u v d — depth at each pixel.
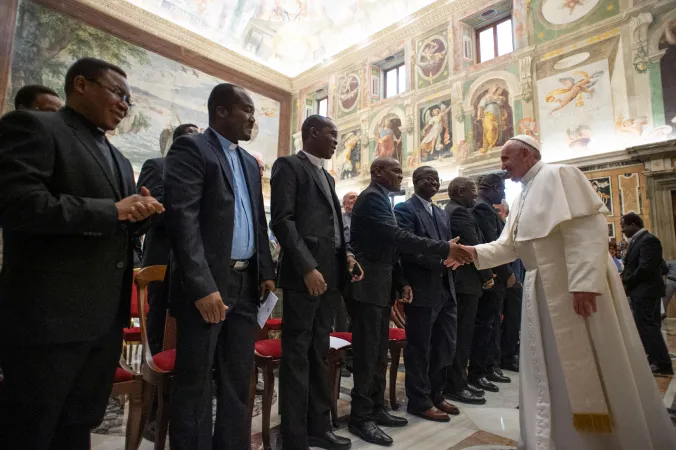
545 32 11.02
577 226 2.11
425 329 3.00
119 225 1.32
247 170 2.11
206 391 1.75
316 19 16.92
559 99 10.58
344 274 2.53
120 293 1.47
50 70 12.21
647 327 4.68
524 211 2.32
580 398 1.99
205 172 1.85
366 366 2.67
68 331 1.28
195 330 1.74
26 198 1.16
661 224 8.80
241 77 16.58
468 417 3.00
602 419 1.94
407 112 13.95
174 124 14.61
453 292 3.20
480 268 2.65
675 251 8.61
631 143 9.42
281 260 2.38
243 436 1.88
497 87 11.78
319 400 2.44
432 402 3.09
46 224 1.19
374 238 2.76
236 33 16.20
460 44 12.84
